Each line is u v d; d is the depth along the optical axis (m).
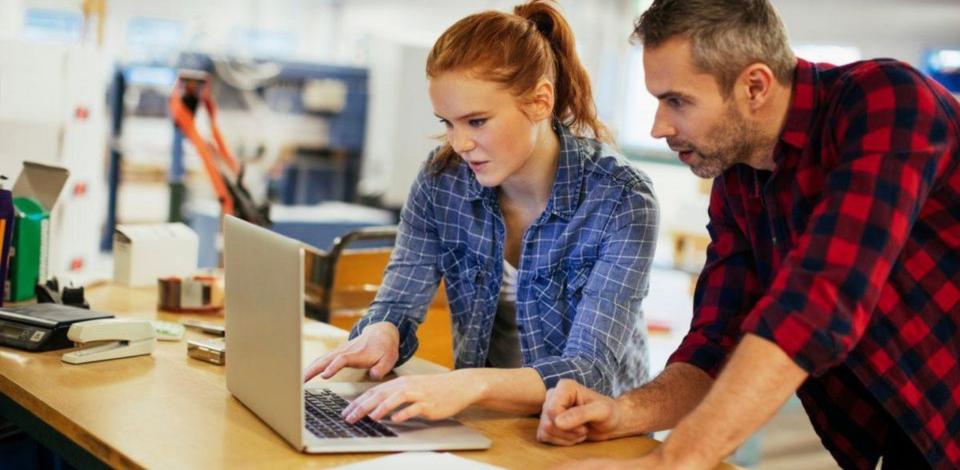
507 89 1.74
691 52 1.41
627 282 1.85
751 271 1.72
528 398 1.71
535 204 1.99
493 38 1.74
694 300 1.79
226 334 1.80
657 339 4.96
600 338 1.82
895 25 5.56
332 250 3.02
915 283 1.51
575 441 1.63
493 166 1.79
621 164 1.92
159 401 1.75
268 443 1.56
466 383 1.66
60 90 3.81
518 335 2.15
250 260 1.65
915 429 1.53
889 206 1.33
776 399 1.33
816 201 1.52
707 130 1.46
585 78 1.99
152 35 8.66
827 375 1.69
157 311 2.51
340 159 7.25
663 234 6.86
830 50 5.95
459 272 2.09
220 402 1.76
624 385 2.08
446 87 1.74
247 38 9.34
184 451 1.51
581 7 7.27
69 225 4.01
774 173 1.56
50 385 1.82
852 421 1.71
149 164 6.86
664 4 1.44
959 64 5.24
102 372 1.92
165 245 2.81
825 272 1.32
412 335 2.09
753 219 1.67
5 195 2.37
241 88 6.83
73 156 3.96
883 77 1.42
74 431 1.62
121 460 1.49
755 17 1.42
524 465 1.53
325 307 3.02
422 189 2.08
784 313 1.31
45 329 2.06
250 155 6.91
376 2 9.58
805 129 1.50
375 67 7.26
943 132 1.39
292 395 1.51
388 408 1.58
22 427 1.81
